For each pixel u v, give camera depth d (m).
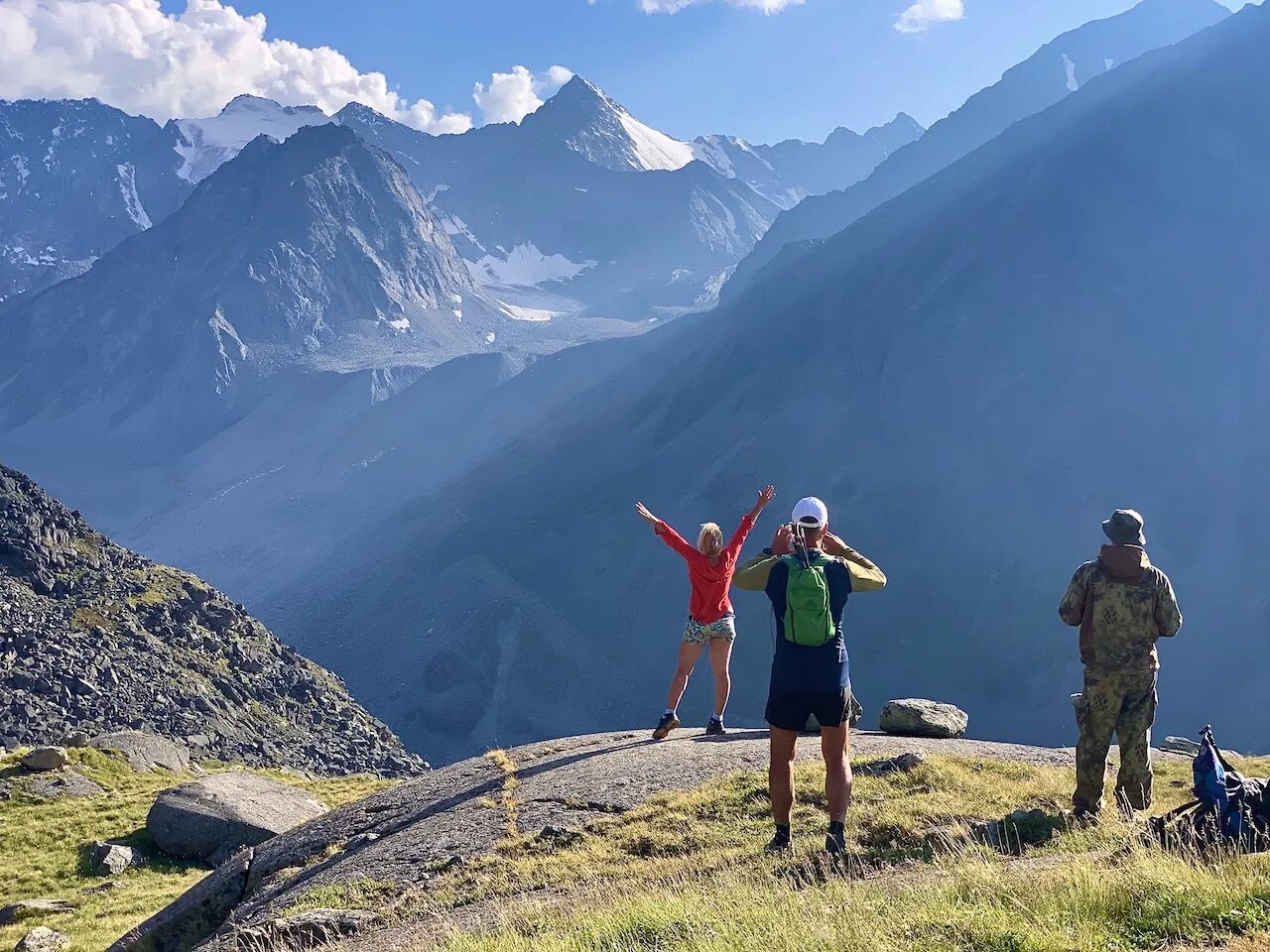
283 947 11.04
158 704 95.94
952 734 17.12
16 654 95.56
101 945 27.12
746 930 7.04
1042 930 5.96
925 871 8.49
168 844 40.44
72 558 122.75
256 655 121.56
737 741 16.11
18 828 44.31
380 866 13.79
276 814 42.41
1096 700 10.08
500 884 11.76
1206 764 8.36
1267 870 6.46
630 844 12.20
